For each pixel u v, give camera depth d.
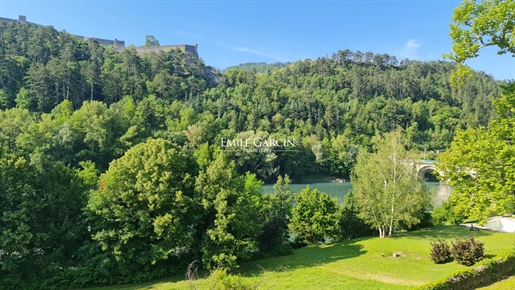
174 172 30.94
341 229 43.16
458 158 19.73
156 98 156.25
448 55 19.89
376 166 40.62
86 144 90.94
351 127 167.12
